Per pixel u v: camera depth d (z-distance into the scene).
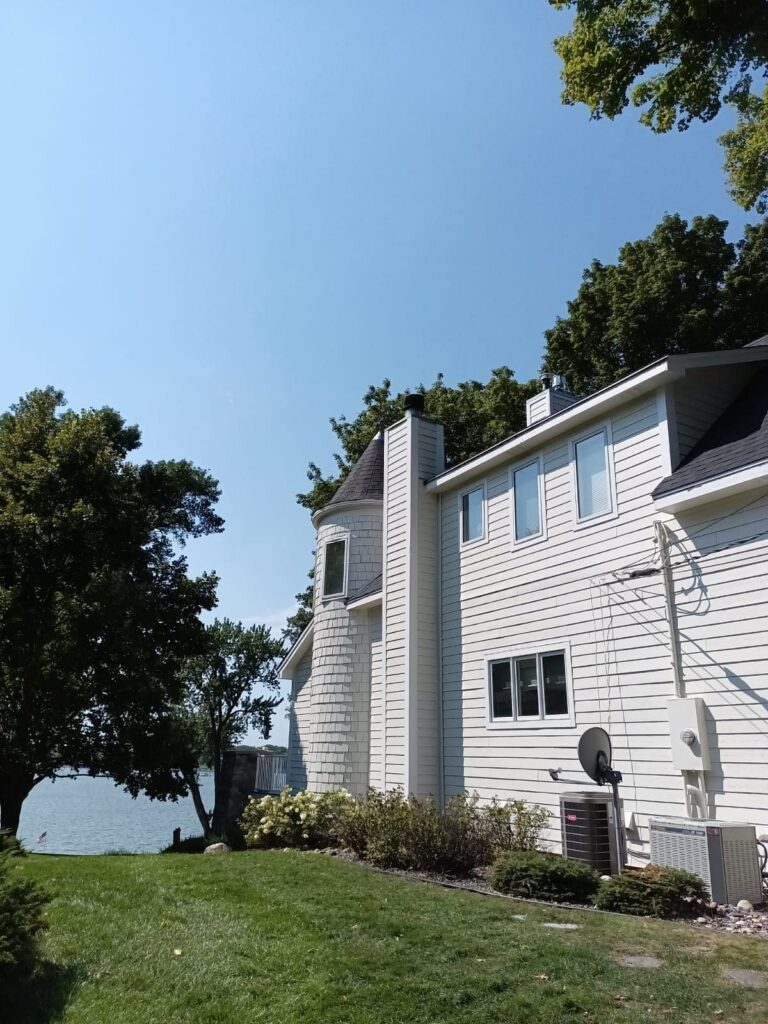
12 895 5.07
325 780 15.50
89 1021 4.36
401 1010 4.50
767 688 7.99
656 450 9.82
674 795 8.79
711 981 4.89
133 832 29.59
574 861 8.02
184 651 21.09
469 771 12.47
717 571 8.76
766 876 7.59
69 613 18.56
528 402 13.87
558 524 11.39
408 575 14.04
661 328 25.12
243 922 6.44
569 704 10.62
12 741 18.28
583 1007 4.48
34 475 18.53
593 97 9.94
